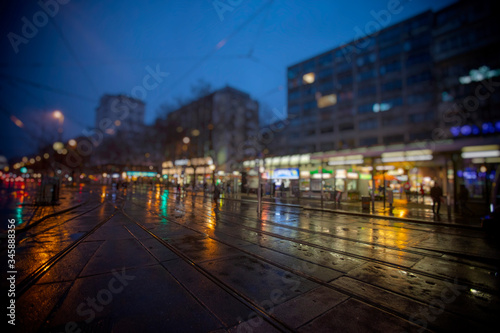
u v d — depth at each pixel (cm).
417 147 1612
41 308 338
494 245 766
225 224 1027
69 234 792
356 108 4356
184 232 849
